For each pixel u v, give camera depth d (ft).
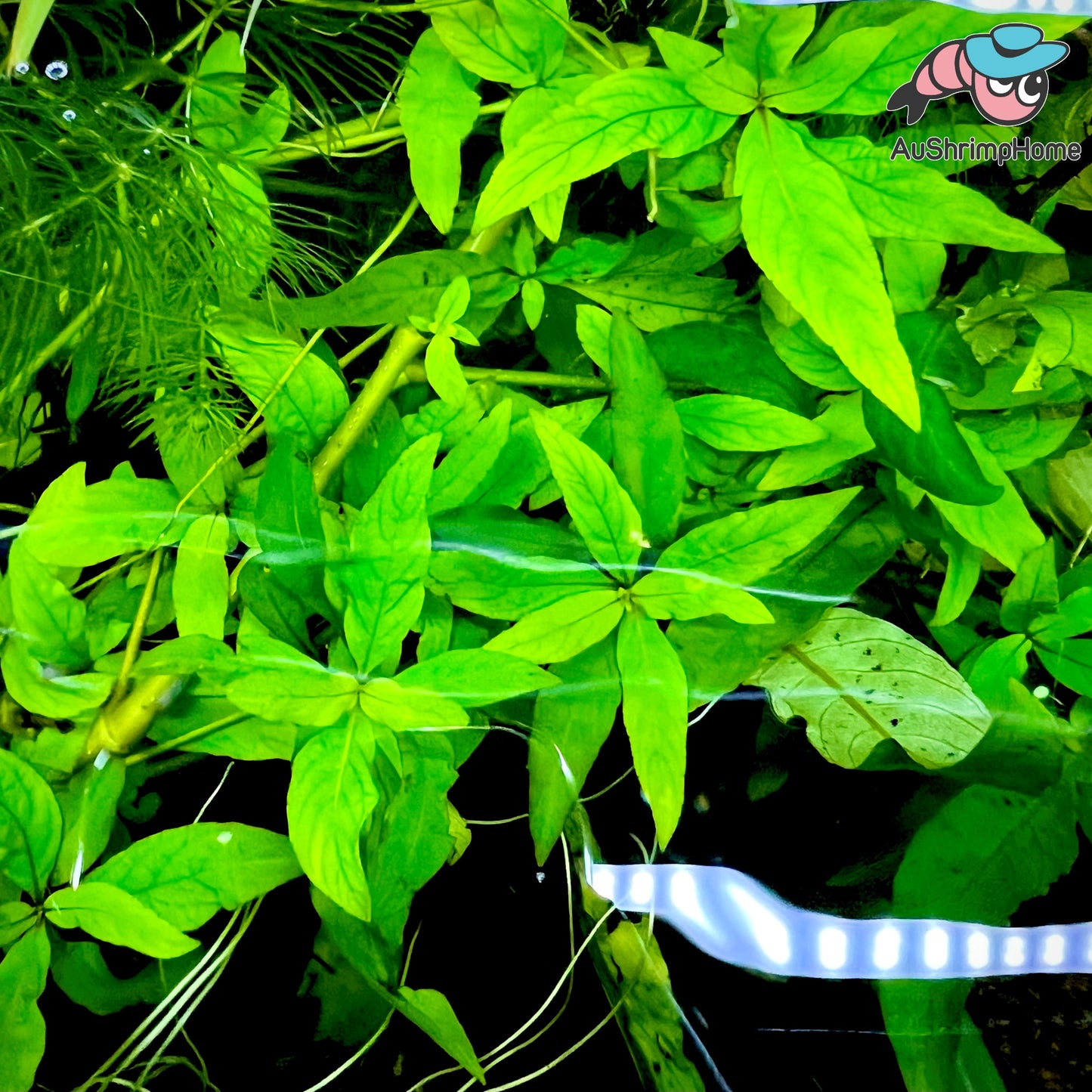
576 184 1.65
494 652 1.33
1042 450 1.55
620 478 1.43
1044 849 1.48
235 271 1.48
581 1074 1.60
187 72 1.52
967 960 1.49
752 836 1.66
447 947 1.63
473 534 1.41
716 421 1.49
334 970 1.58
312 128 1.59
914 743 1.59
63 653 1.46
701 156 1.50
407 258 1.46
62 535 1.45
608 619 1.39
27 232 1.36
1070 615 1.54
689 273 1.57
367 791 1.26
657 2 1.59
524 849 1.66
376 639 1.30
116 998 1.46
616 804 1.70
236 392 1.60
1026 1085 1.51
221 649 1.33
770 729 1.70
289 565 1.34
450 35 1.39
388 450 1.49
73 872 1.35
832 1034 1.57
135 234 1.42
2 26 1.35
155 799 1.58
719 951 1.62
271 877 1.34
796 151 1.23
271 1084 1.53
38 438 1.68
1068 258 1.63
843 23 1.37
